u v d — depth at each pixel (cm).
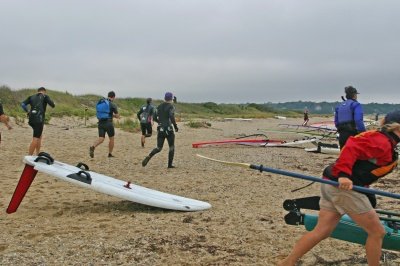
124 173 1062
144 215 673
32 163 671
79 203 746
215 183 953
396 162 406
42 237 560
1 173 995
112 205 737
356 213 401
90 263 477
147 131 1650
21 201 692
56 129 2172
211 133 2653
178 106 7031
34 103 1085
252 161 1362
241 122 4438
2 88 3247
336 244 545
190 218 661
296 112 11594
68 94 4334
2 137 1722
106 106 1295
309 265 484
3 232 578
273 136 2572
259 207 744
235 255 510
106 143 1761
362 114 916
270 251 525
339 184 390
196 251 520
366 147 389
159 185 923
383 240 454
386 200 813
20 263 472
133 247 527
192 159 1348
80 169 744
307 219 482
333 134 2455
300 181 995
